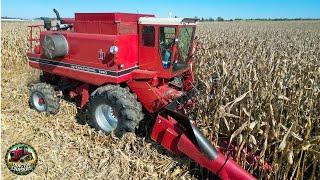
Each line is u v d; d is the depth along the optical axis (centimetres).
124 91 610
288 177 470
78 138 616
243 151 480
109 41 608
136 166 520
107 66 626
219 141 541
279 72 662
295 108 483
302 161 471
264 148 454
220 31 2453
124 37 616
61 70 733
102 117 646
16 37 1468
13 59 1316
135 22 646
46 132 634
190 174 516
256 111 490
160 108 602
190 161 528
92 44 643
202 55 939
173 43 609
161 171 516
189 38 695
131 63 643
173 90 670
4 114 734
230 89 579
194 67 828
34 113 750
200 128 552
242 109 507
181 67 687
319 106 503
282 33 2530
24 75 1119
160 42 620
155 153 556
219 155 465
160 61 625
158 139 545
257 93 519
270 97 497
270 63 725
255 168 475
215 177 503
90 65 658
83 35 661
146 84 620
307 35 2344
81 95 741
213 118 546
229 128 530
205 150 464
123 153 551
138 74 632
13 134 629
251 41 1555
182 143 493
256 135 486
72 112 748
